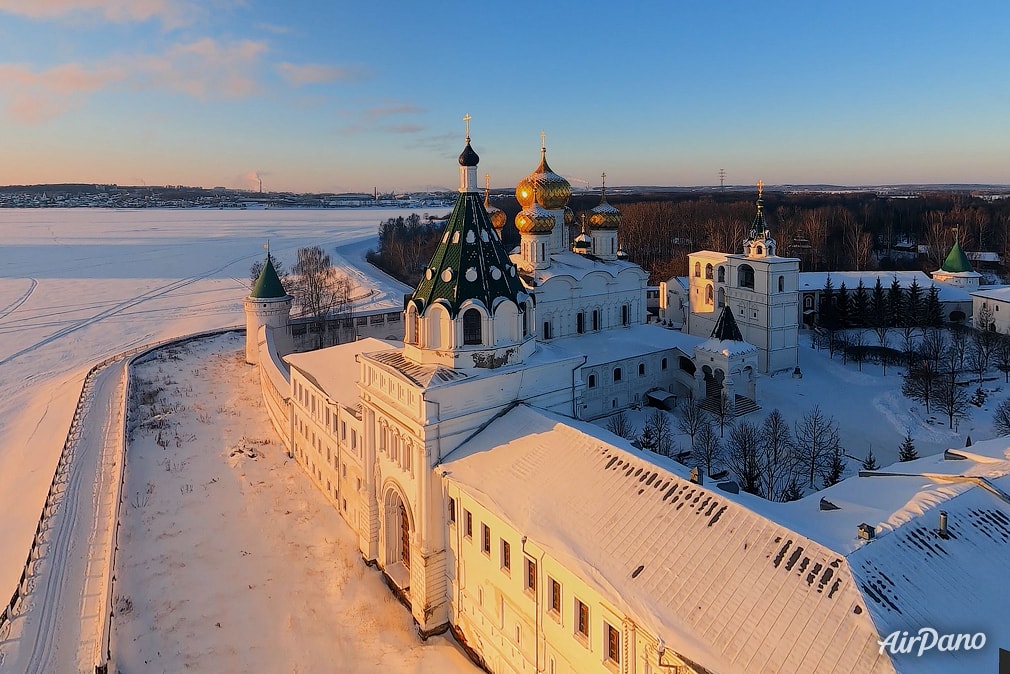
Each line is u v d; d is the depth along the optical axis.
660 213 181.25
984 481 25.25
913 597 19.58
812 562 20.77
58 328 113.81
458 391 34.19
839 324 92.69
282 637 33.47
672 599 21.64
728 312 62.44
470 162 36.75
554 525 26.75
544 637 27.19
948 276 106.38
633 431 56.94
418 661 32.16
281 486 50.59
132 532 43.03
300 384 53.72
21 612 35.12
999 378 68.62
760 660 18.72
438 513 34.00
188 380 79.50
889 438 55.69
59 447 60.16
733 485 28.97
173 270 187.38
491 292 36.09
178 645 32.59
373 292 147.75
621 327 71.38
